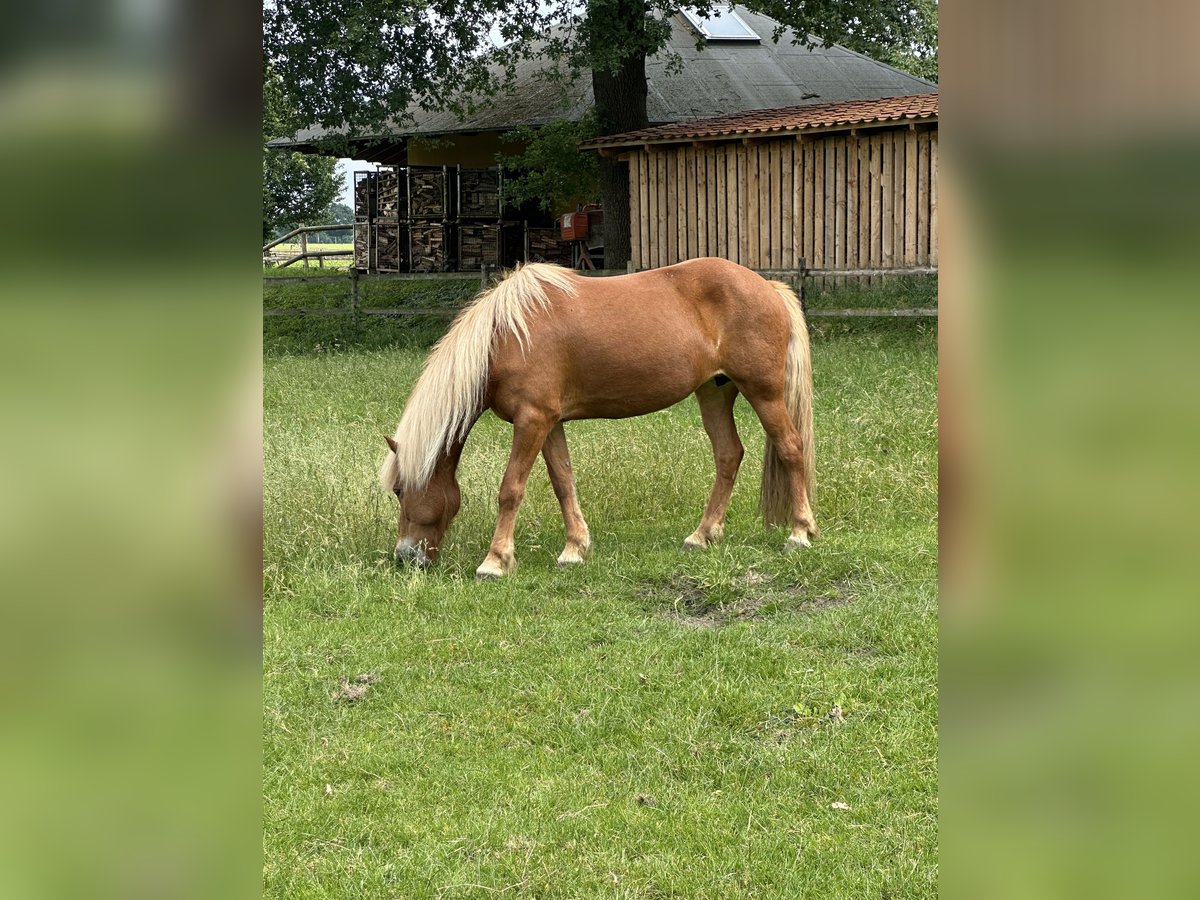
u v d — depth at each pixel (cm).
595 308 611
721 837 333
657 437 841
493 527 680
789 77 2305
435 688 452
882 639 474
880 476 716
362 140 2114
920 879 304
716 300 625
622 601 561
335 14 1587
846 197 1423
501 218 2100
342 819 350
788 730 402
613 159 1772
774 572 579
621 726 411
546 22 1755
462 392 595
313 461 740
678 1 1720
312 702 441
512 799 360
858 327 1359
